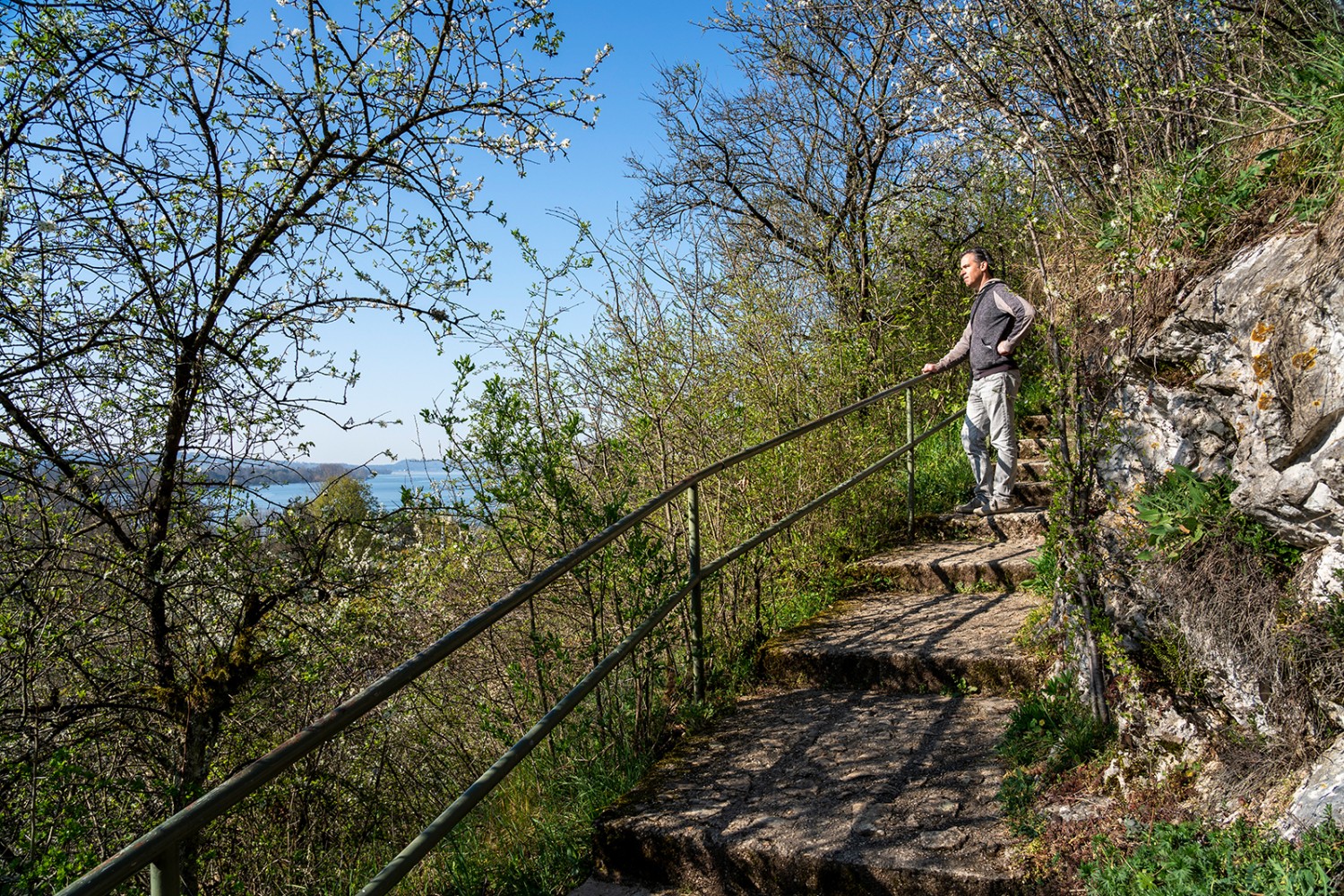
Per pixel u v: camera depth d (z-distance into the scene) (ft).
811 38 36.76
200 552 15.67
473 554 17.42
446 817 8.38
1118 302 12.83
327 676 17.52
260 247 15.74
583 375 18.95
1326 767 8.75
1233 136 13.12
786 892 10.41
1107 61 16.34
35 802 12.80
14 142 14.14
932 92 20.63
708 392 20.49
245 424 15.70
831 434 22.30
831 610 17.93
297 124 16.28
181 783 15.23
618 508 14.65
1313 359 10.09
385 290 16.99
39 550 14.26
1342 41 13.23
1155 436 12.02
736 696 15.28
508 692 16.02
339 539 17.04
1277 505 10.43
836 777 12.07
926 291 35.12
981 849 10.07
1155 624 11.36
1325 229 10.40
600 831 11.41
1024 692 13.70
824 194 38.04
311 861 16.12
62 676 15.93
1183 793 10.05
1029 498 21.88
